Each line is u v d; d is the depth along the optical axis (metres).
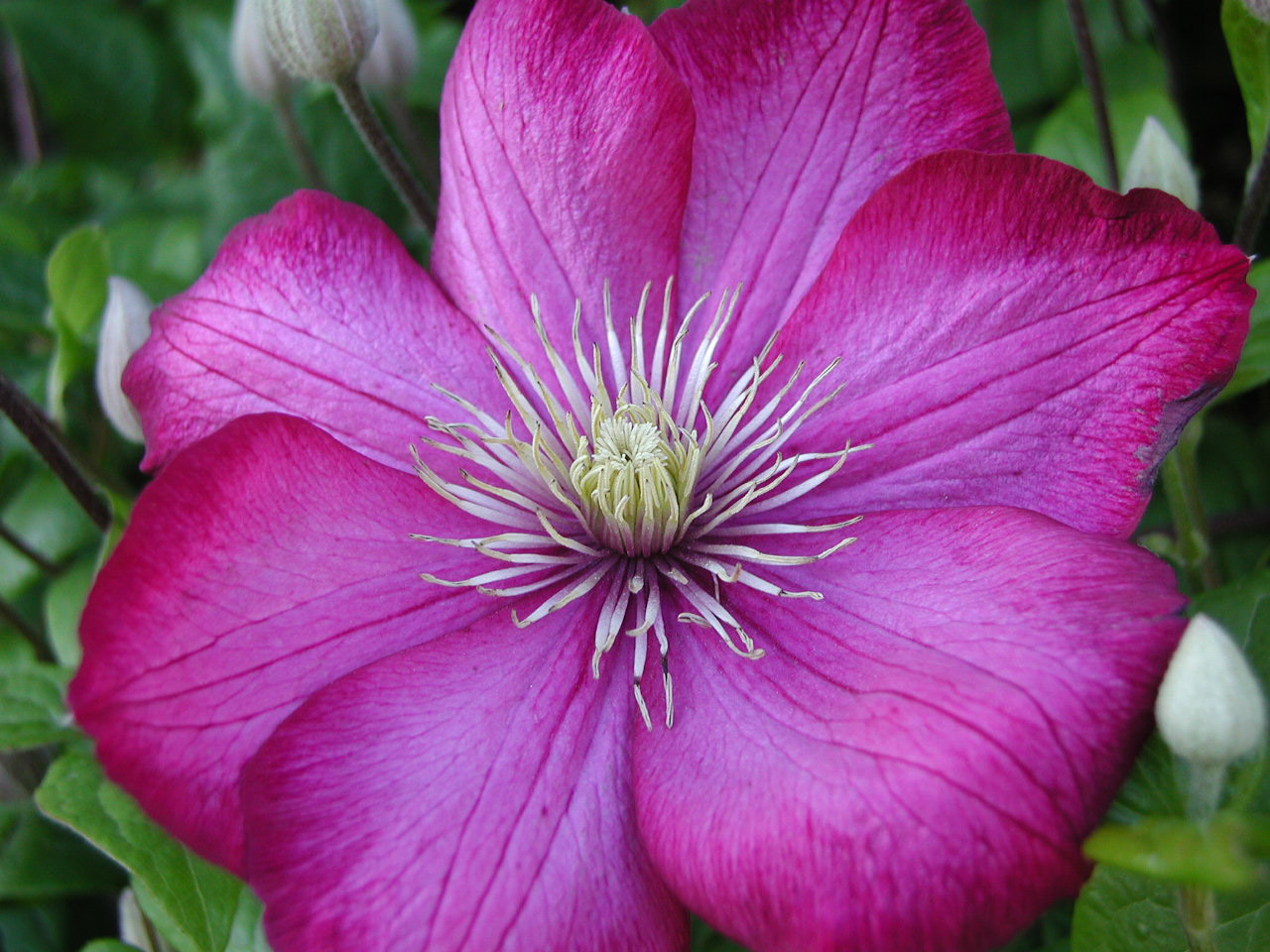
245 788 0.19
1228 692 0.17
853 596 0.20
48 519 0.29
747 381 0.21
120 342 0.25
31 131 0.37
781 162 0.22
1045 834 0.17
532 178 0.22
